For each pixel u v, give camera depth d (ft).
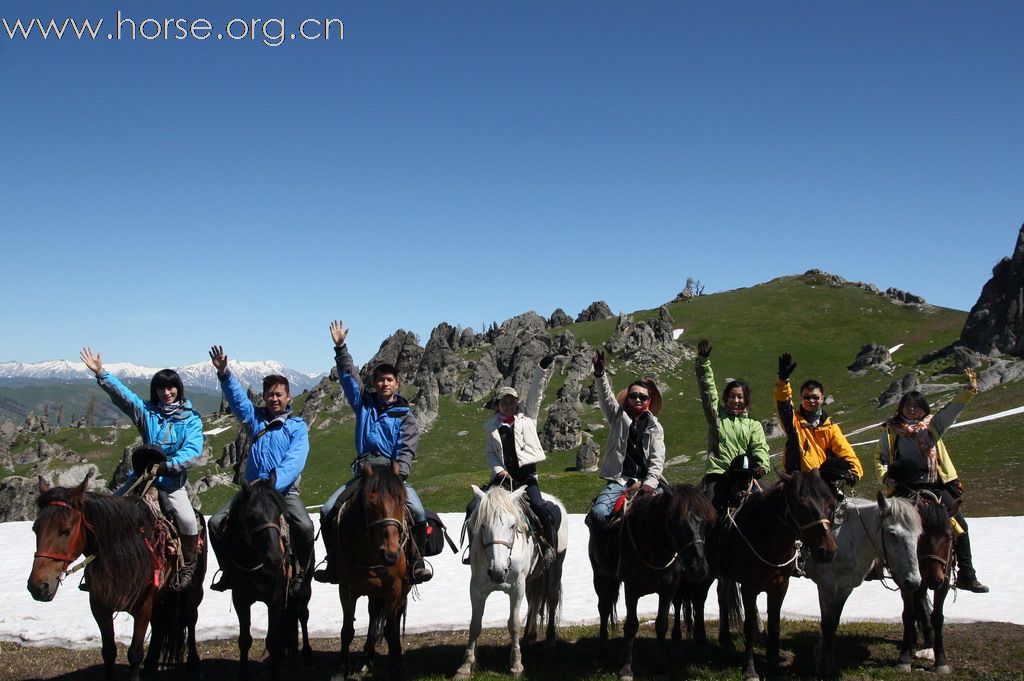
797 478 34.99
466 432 332.19
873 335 446.60
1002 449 155.84
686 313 513.04
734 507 38.47
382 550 32.53
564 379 376.89
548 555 39.65
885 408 281.13
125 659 40.65
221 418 409.69
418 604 52.75
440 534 39.70
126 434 409.49
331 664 39.68
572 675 37.17
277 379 38.09
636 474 39.93
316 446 328.70
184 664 38.45
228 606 52.08
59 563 29.45
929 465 40.16
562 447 300.61
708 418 42.27
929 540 36.06
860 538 37.17
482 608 36.99
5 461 346.33
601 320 516.32
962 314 470.39
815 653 38.52
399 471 35.70
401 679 35.24
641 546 35.99
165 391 36.29
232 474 307.37
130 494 34.50
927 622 40.11
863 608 50.06
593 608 51.21
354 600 35.35
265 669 36.47
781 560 35.78
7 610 49.73
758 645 42.29
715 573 39.73
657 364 385.50
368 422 38.29
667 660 37.47
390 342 435.94
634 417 40.55
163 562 34.04
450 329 449.89
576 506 144.66
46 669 38.81
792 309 501.56
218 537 35.60
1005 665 37.50
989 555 67.10
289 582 35.50
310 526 36.58
